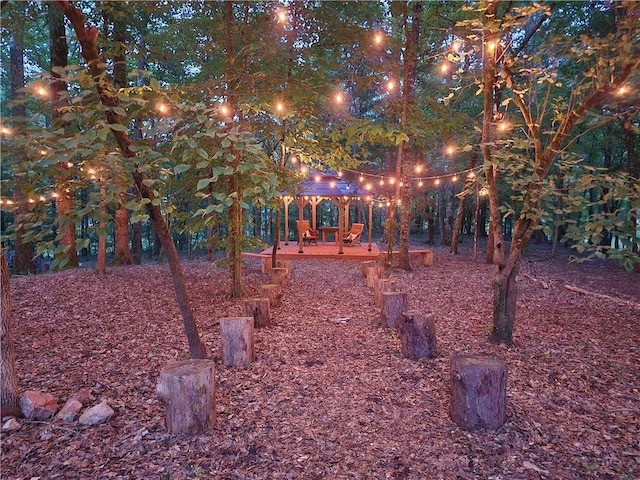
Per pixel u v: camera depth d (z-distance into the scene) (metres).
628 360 4.55
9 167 2.41
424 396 3.71
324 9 7.34
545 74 4.74
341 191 14.72
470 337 5.41
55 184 2.76
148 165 2.89
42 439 2.93
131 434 3.03
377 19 9.03
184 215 4.38
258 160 3.12
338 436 3.07
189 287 8.39
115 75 6.78
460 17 9.20
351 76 8.05
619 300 7.54
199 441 2.96
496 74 5.09
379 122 7.04
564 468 2.70
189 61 9.72
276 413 3.40
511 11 4.87
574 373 4.19
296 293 8.30
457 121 8.71
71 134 2.89
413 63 8.98
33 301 6.77
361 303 7.43
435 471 2.67
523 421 3.26
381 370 4.31
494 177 5.12
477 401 3.12
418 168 11.48
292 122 6.43
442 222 20.61
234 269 7.64
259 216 19.38
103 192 2.69
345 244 17.67
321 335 5.53
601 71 3.92
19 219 2.59
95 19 7.23
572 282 9.80
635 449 2.91
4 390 3.19
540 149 4.79
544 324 6.04
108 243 23.62
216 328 5.77
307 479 2.59
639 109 3.86
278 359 4.62
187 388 2.99
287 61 7.14
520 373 4.19
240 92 6.11
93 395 3.68
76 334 5.41
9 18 6.46
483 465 2.73
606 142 12.45
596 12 9.24
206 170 4.96
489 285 9.18
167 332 5.55
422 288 8.82
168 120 3.01
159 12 7.05
